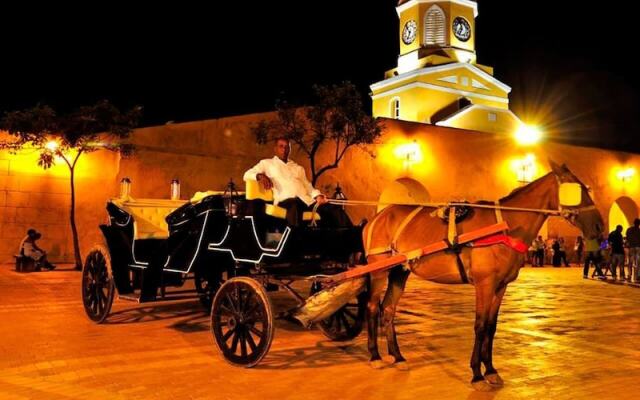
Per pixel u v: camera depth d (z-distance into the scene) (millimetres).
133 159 23031
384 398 5703
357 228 8125
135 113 20422
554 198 6570
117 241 9344
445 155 27703
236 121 24250
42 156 19750
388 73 42531
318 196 7668
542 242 28828
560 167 6617
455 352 7820
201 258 8359
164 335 8703
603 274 21906
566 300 14320
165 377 6371
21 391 5820
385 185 25766
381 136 24688
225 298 7109
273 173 7801
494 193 29000
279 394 5777
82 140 20109
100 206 23000
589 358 7605
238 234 7539
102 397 5637
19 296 12953
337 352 7723
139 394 5738
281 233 7285
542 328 10008
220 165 24031
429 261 6637
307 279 7367
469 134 28594
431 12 40719
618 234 21031
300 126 21672
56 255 22594
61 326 9398
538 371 6875
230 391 5863
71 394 5727
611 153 33406
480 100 40219
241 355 6879
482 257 6223
